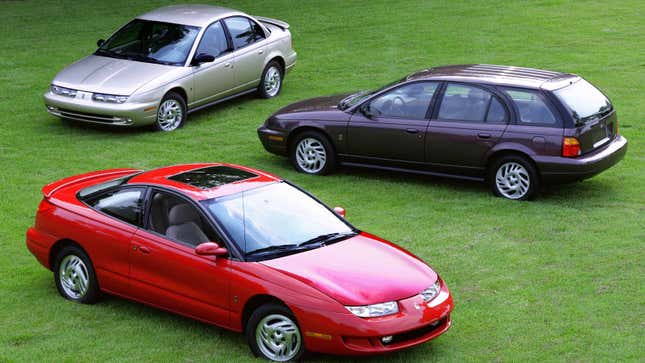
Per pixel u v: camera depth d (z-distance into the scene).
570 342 10.98
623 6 33.44
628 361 10.46
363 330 9.94
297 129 18.16
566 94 16.30
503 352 10.76
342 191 17.23
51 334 11.30
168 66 21.11
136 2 34.41
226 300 10.70
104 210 11.95
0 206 16.09
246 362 10.48
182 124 21.42
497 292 12.59
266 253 10.83
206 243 10.66
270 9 33.41
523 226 15.21
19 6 34.03
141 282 11.44
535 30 30.27
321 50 28.41
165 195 11.53
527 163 16.25
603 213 15.74
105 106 20.06
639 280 12.86
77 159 18.80
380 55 27.69
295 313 10.16
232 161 18.92
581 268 13.38
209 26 22.09
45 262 12.45
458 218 15.67
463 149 16.66
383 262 10.92
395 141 17.20
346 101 18.25
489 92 16.56
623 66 25.97
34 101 23.25
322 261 10.75
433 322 10.41
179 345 11.00
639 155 18.98
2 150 19.39
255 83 23.41
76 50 27.91
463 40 29.16
